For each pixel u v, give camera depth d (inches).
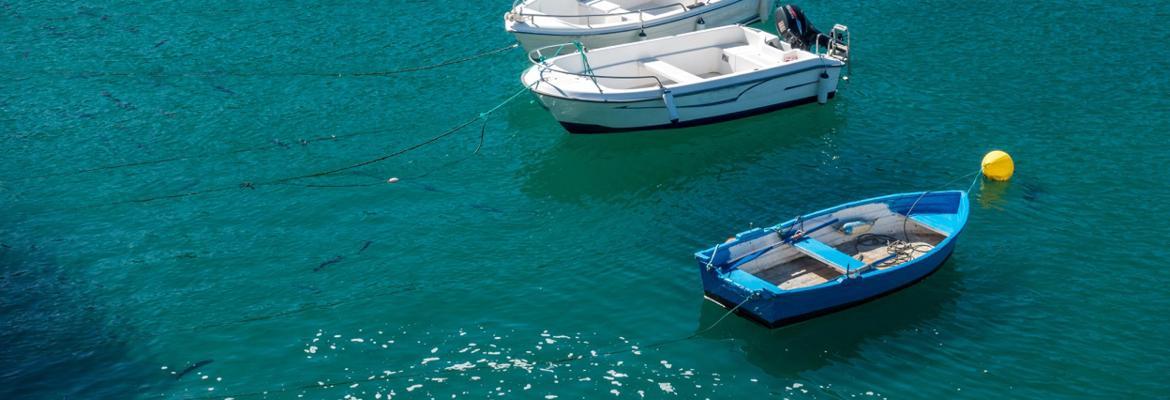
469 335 908.6
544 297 961.5
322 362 875.4
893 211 1018.7
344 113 1382.9
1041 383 826.8
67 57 1578.5
